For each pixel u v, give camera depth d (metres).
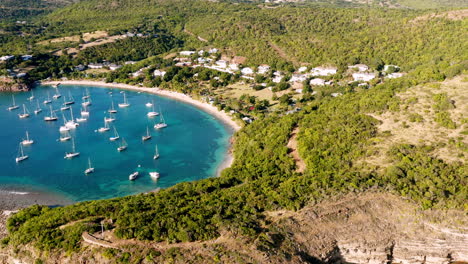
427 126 146.38
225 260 92.81
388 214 113.88
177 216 108.19
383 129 150.88
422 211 113.19
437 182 120.38
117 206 116.75
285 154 150.38
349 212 112.81
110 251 96.06
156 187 154.25
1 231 122.75
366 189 119.25
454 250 109.69
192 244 98.06
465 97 155.75
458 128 142.25
